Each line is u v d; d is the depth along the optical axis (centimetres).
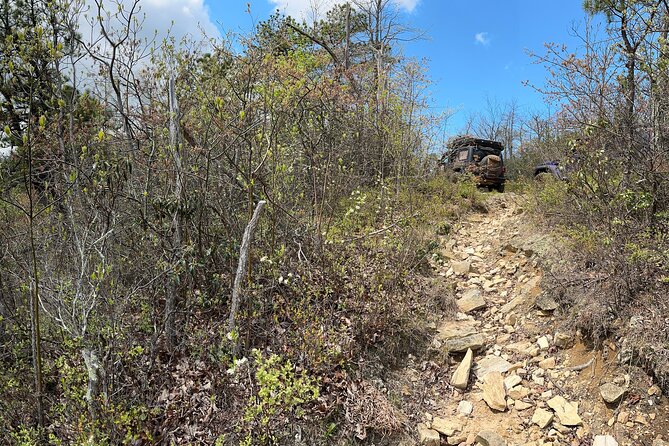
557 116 562
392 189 761
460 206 902
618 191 470
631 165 472
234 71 483
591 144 505
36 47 327
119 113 475
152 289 412
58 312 344
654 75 437
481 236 787
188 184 461
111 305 358
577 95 504
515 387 420
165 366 382
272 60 484
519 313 521
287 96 470
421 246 634
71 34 381
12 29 370
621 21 482
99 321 349
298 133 557
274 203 450
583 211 527
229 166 485
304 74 575
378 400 395
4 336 383
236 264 474
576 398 389
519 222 758
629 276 415
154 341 377
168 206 409
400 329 477
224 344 392
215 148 489
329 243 512
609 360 395
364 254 551
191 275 434
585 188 518
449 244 745
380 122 806
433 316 530
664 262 411
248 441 311
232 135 458
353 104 797
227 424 343
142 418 314
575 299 465
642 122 465
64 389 334
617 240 442
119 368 354
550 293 504
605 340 408
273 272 446
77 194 366
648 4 452
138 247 430
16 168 386
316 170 582
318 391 355
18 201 375
